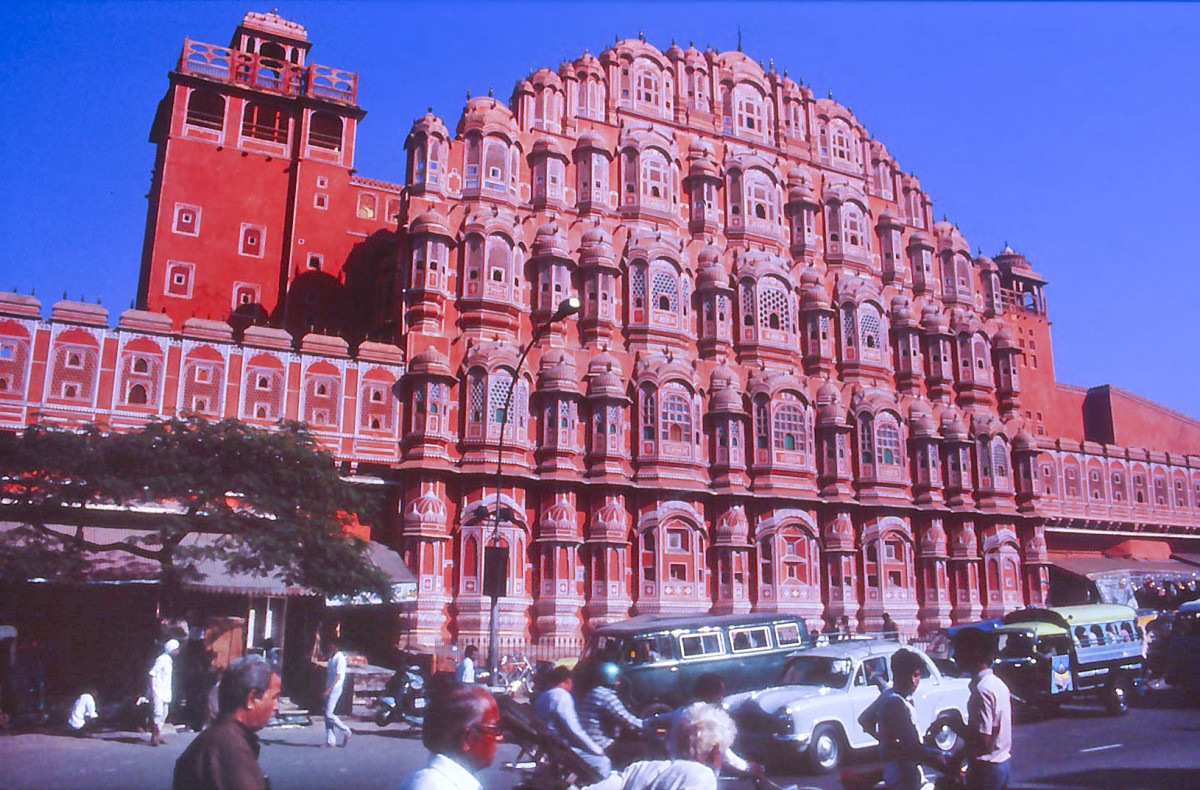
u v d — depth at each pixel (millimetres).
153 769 16500
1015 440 51938
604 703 10422
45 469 23391
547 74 46469
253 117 46875
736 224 48312
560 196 44500
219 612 30766
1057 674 22141
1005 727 9055
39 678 23938
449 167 42656
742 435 43594
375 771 16797
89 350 33031
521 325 41625
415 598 33969
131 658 26188
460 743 4914
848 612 43688
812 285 48469
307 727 23281
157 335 34094
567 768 8586
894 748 8945
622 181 46375
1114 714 23359
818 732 16125
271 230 44938
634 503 40656
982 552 49125
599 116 47375
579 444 40375
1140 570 53312
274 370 35688
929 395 51312
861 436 46906
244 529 23891
